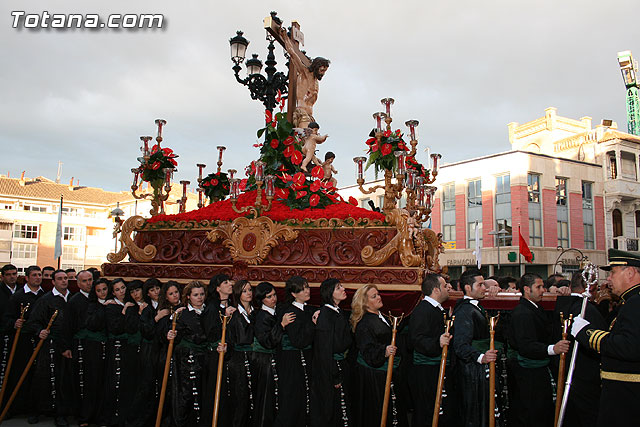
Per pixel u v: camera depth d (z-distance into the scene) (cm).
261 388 543
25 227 4478
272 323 539
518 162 2730
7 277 733
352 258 645
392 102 679
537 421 500
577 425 495
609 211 2950
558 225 2827
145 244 829
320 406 503
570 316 467
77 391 636
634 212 3016
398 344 566
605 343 373
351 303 575
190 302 577
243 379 543
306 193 746
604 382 386
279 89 1084
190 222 768
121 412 597
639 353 353
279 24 909
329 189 848
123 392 605
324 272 630
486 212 2856
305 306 579
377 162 669
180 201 956
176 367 566
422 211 801
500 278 868
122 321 609
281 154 763
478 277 523
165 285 599
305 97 924
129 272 784
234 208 727
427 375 525
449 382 540
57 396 622
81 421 617
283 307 583
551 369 545
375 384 513
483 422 497
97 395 625
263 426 530
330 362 506
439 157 819
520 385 512
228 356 555
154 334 582
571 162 2900
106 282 646
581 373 493
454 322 511
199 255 753
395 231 626
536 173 2789
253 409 546
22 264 4422
